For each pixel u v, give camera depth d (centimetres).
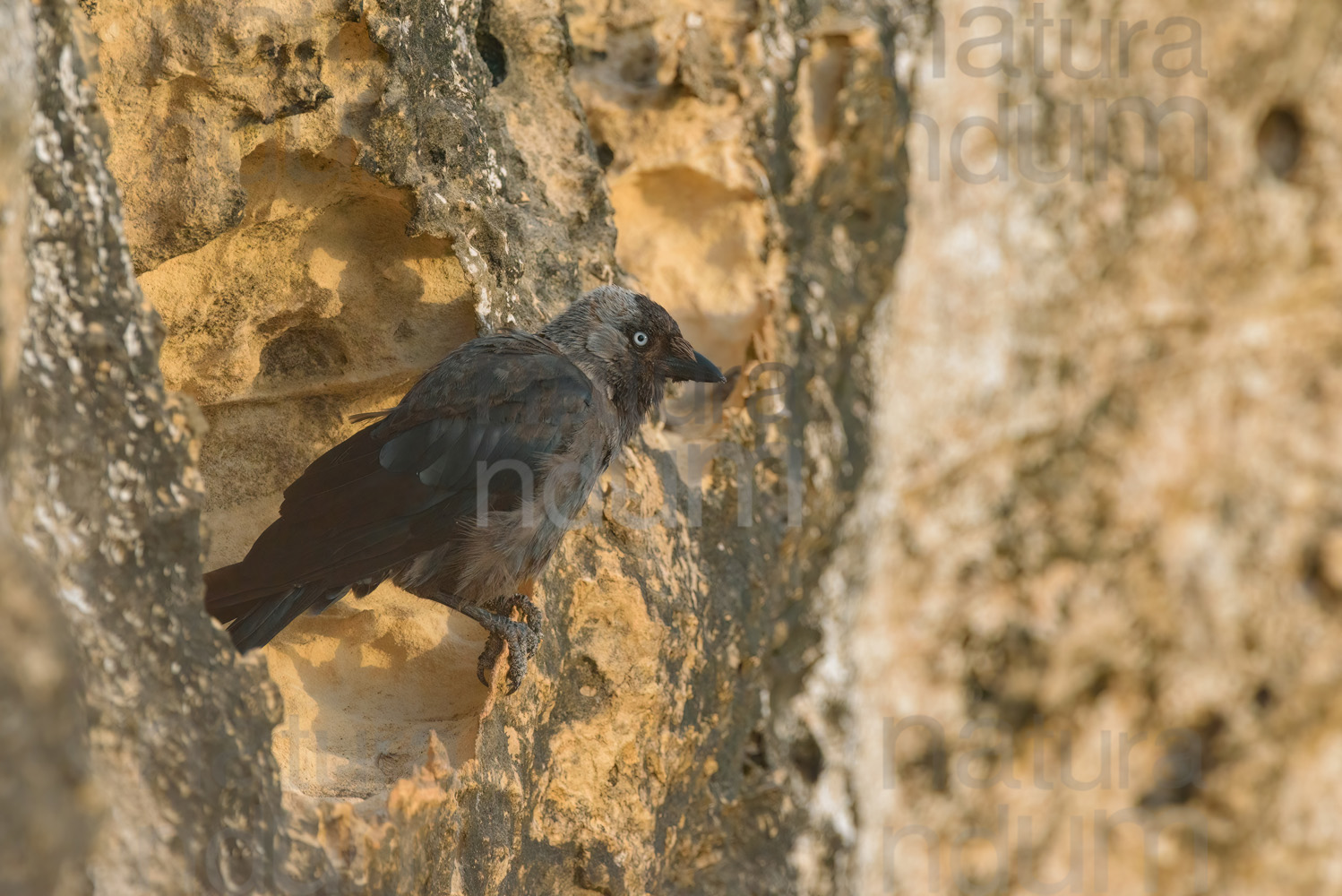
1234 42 1620
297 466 901
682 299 1164
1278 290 1761
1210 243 1692
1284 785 1870
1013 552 1662
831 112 1212
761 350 1165
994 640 1680
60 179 558
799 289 1193
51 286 550
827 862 1257
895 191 1266
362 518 775
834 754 1284
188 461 601
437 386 814
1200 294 1709
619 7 1166
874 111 1215
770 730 1181
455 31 911
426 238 864
